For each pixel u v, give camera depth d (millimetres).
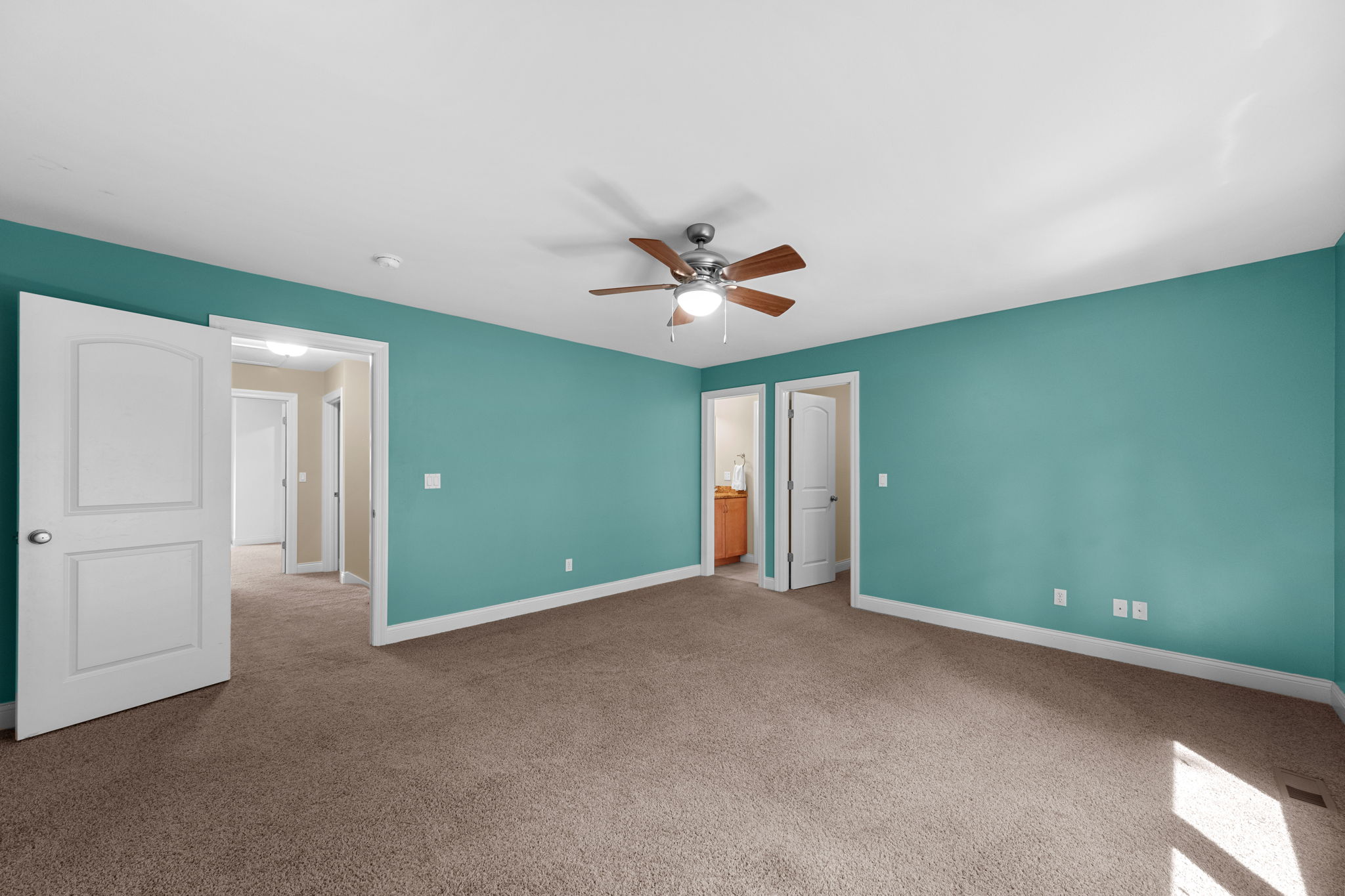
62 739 2377
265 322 3232
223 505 3008
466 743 2395
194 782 2076
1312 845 1757
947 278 3258
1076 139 1893
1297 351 2873
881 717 2648
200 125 1830
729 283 2580
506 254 2922
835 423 5949
